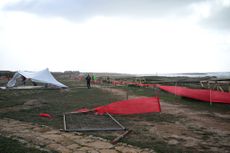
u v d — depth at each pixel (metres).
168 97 18.14
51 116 10.72
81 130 8.00
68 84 37.94
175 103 15.20
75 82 45.69
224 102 13.80
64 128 8.22
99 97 18.62
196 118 10.48
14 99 16.88
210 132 8.10
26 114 11.16
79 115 11.06
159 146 6.52
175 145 6.64
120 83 34.72
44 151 5.79
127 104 11.23
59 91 23.83
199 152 6.12
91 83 41.25
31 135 7.34
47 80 27.39
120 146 6.38
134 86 30.31
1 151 5.74
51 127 8.51
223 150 6.30
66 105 14.27
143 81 36.97
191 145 6.68
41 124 9.00
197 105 14.29
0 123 9.07
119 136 7.30
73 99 17.28
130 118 10.39
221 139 7.30
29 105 14.09
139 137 7.39
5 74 56.88
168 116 10.87
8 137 7.01
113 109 11.25
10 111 11.94
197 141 7.06
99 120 9.90
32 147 6.09
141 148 6.27
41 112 11.77
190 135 7.71
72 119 10.08
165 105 14.32
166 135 7.67
